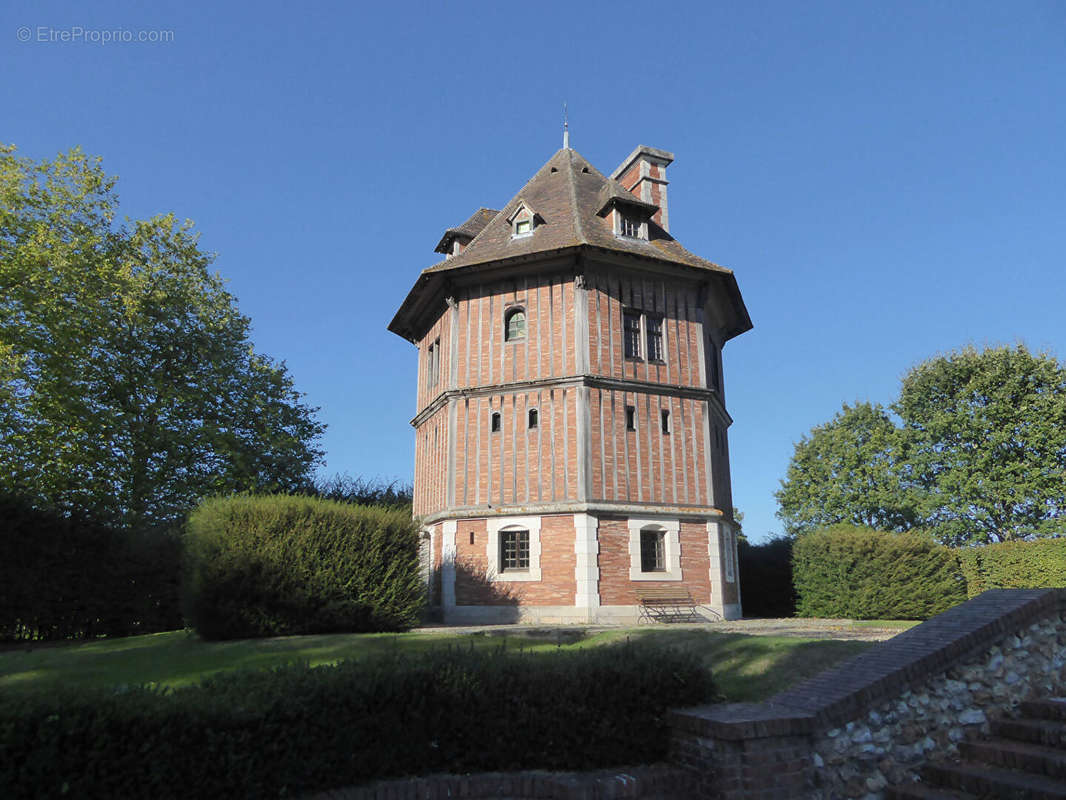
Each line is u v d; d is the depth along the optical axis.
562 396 18.91
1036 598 7.29
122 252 24.22
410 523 15.06
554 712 6.17
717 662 9.12
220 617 12.78
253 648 11.20
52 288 20.67
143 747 4.69
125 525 19.12
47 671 9.73
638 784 5.73
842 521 40.09
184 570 14.20
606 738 6.16
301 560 13.16
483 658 6.50
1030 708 6.67
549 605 17.69
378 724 5.71
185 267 25.83
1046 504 31.83
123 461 22.56
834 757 5.85
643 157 23.95
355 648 10.84
